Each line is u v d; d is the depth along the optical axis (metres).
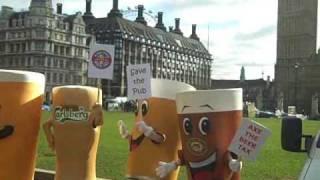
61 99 8.41
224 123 7.05
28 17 138.88
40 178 10.95
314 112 125.00
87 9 163.25
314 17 162.88
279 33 162.12
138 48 162.00
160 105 8.23
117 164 13.70
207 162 7.08
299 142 5.50
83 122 8.33
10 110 7.73
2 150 7.78
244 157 6.45
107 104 99.81
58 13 147.88
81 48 146.62
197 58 193.38
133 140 8.42
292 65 156.50
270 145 22.12
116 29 154.75
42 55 137.25
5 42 142.38
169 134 8.23
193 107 7.11
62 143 8.41
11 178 7.88
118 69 151.50
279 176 12.54
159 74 170.62
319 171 4.85
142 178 8.21
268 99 153.38
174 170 7.85
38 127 8.23
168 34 182.62
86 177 8.48
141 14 180.00
